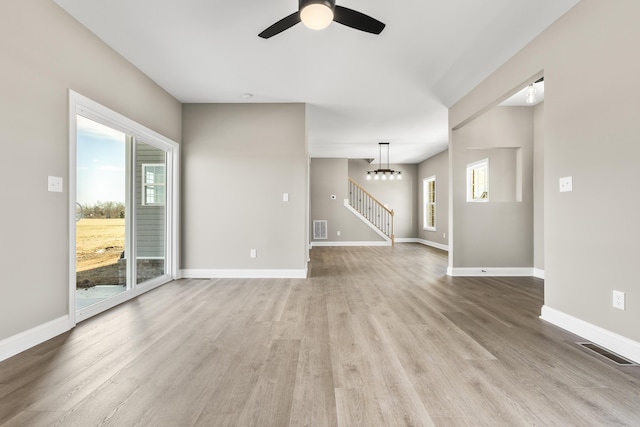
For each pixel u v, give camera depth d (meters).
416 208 10.73
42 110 2.34
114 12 2.55
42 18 2.33
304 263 4.73
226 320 2.82
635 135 2.04
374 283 4.34
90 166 2.96
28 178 2.23
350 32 2.86
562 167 2.63
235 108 4.68
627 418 1.45
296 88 4.13
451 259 4.90
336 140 7.12
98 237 3.07
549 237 2.79
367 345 2.28
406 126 5.94
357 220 9.53
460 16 2.63
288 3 2.45
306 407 1.54
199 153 4.68
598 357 2.09
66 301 2.56
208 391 1.68
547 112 2.79
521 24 2.74
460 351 2.18
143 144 3.85
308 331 2.55
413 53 3.23
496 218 4.90
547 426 1.40
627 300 2.10
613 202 2.19
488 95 3.76
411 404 1.56
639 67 2.01
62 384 1.73
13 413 1.47
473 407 1.54
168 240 4.51
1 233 2.05
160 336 2.44
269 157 4.69
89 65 2.81
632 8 2.04
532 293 3.80
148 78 3.77
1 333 2.05
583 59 2.41
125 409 1.51
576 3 2.46
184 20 2.67
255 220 4.69
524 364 1.99
